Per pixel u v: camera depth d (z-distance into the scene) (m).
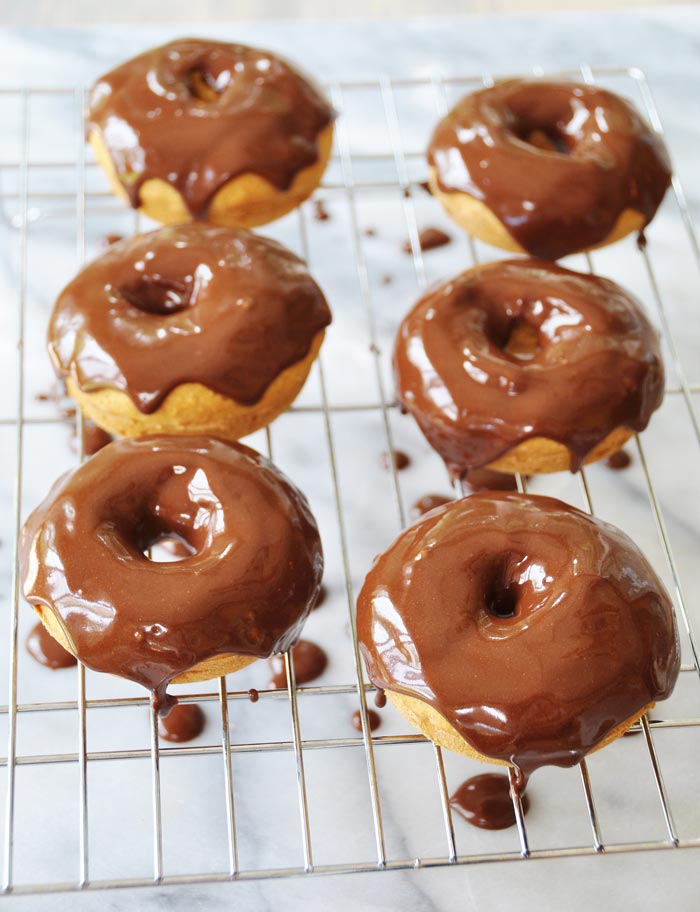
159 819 0.66
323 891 0.68
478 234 0.78
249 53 0.79
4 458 0.77
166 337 0.72
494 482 0.77
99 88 0.78
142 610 0.66
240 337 0.72
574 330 0.73
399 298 0.83
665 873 0.69
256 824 0.69
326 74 0.89
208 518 0.68
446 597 0.66
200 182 0.76
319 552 0.69
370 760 0.67
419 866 0.64
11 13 0.93
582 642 0.65
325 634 0.73
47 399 0.79
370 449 0.78
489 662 0.65
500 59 0.90
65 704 0.67
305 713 0.72
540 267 0.75
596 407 0.72
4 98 0.88
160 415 0.72
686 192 0.86
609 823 0.70
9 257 0.83
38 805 0.70
